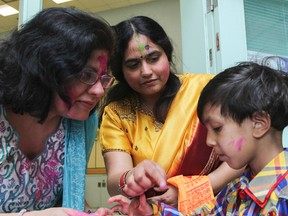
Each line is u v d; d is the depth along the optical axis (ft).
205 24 5.44
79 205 3.09
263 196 2.35
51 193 3.11
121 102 3.97
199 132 3.58
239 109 2.44
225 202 2.82
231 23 5.32
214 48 5.30
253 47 5.65
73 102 2.59
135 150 3.70
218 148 2.59
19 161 2.79
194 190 3.18
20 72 2.47
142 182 2.86
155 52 3.50
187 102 3.73
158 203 3.03
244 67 2.71
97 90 2.58
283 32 6.05
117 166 3.51
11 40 2.58
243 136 2.47
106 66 2.66
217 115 2.54
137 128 3.80
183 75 4.09
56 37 2.41
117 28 3.56
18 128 2.79
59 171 3.10
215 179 3.37
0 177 2.69
